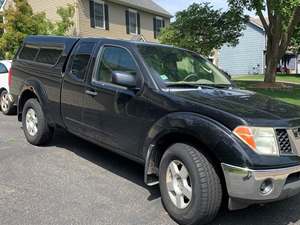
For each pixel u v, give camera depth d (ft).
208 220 13.53
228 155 12.69
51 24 65.16
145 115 15.61
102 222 13.98
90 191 16.71
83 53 19.75
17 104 24.43
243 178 12.50
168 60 17.53
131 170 19.47
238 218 14.73
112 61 17.94
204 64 19.29
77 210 14.87
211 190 13.17
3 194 16.19
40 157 21.11
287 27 65.62
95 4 76.54
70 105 19.89
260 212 15.31
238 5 63.87
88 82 18.66
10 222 13.79
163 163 14.73
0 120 32.01
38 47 23.39
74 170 19.26
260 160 12.57
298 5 48.52
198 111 13.92
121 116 16.75
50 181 17.74
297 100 47.09
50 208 14.98
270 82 68.18
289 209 15.69
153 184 15.66
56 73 21.01
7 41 60.34
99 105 17.90
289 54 144.25
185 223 13.78
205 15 67.87
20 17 61.46
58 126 21.54
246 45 138.00
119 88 16.97
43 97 21.90
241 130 12.84
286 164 12.94
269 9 59.06
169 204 14.47
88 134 18.94
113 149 17.65
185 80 17.12
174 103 14.74
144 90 15.92
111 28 81.35
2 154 21.50
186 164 13.64
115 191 16.80
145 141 15.65
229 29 68.13
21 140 24.54
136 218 14.38
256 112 13.75
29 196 16.05
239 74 138.72
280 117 13.71
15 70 24.66
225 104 14.32
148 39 94.58
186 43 67.92
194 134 13.55
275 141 13.05
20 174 18.54
